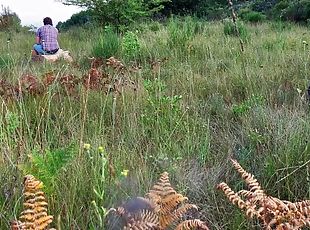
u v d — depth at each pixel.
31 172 2.69
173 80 5.54
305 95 4.73
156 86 4.63
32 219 2.16
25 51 10.06
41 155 2.77
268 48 8.34
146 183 2.88
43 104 4.25
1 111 3.76
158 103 4.28
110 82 4.88
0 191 2.67
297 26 14.95
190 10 24.31
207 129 3.80
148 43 8.55
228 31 10.55
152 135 3.80
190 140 3.62
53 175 2.62
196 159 3.42
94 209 2.54
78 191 2.75
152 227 2.26
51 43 9.27
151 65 6.08
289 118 3.93
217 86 5.37
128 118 3.94
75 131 3.60
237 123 4.18
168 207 2.39
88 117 3.98
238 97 5.22
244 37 9.27
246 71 5.63
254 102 4.64
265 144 3.60
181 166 3.26
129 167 3.10
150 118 4.04
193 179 3.08
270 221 2.31
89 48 9.37
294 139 3.35
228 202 2.90
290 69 6.05
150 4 15.82
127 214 2.41
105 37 8.52
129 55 7.02
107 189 2.74
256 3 22.17
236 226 2.65
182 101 4.65
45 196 2.59
